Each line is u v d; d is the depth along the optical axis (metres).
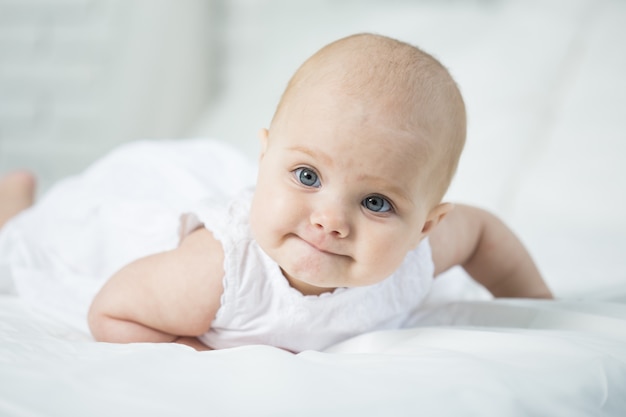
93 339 0.85
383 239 0.69
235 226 0.79
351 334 0.84
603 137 1.83
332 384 0.55
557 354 0.63
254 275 0.79
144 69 2.50
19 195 1.47
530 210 1.75
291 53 2.41
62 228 1.16
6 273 1.08
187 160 1.32
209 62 2.71
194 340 0.85
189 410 0.50
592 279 1.21
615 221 1.66
